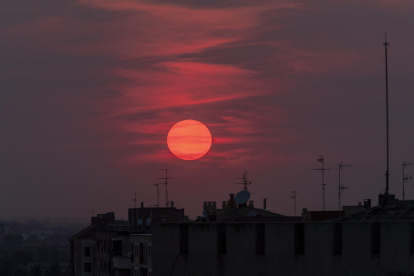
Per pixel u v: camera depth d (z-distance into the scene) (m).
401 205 141.12
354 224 123.44
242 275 129.50
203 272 132.00
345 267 123.12
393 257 120.00
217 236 131.75
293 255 126.25
